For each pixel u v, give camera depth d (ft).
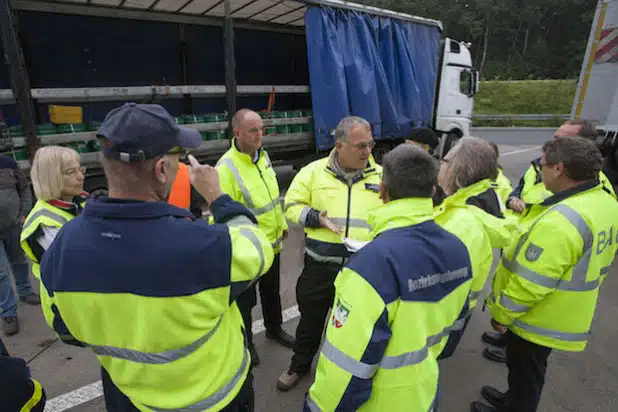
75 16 18.22
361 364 3.61
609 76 18.11
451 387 8.31
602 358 9.33
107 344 3.36
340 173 7.10
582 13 163.43
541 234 5.40
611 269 14.26
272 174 8.49
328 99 18.83
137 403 3.61
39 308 11.17
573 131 8.84
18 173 10.61
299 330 7.97
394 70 21.79
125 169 3.15
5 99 12.34
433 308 3.86
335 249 7.21
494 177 5.56
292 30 25.18
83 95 13.94
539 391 6.24
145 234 3.13
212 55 23.11
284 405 7.75
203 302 3.24
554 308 5.66
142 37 20.47
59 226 6.14
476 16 166.30
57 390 8.05
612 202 5.65
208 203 4.03
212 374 3.58
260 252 3.64
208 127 16.99
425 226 3.97
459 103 28.27
